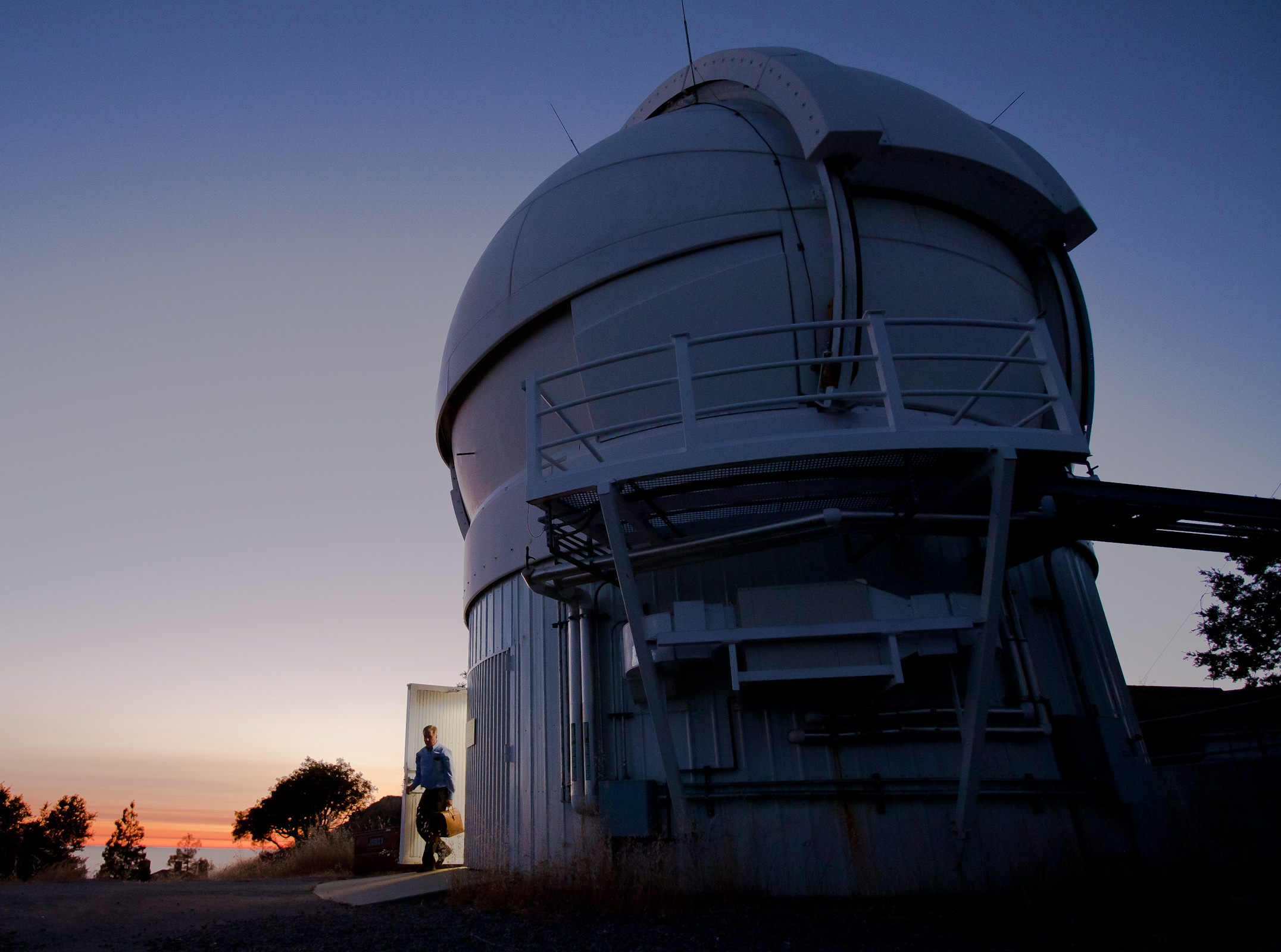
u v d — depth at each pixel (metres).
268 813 31.67
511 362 12.26
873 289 10.40
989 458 7.95
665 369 10.37
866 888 8.70
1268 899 7.83
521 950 6.24
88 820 33.00
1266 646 20.47
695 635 8.78
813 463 8.21
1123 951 6.12
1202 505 9.35
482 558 12.84
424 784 13.20
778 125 11.78
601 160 12.45
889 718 9.33
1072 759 9.42
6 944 6.43
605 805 9.34
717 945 6.35
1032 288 12.05
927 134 10.62
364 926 7.42
